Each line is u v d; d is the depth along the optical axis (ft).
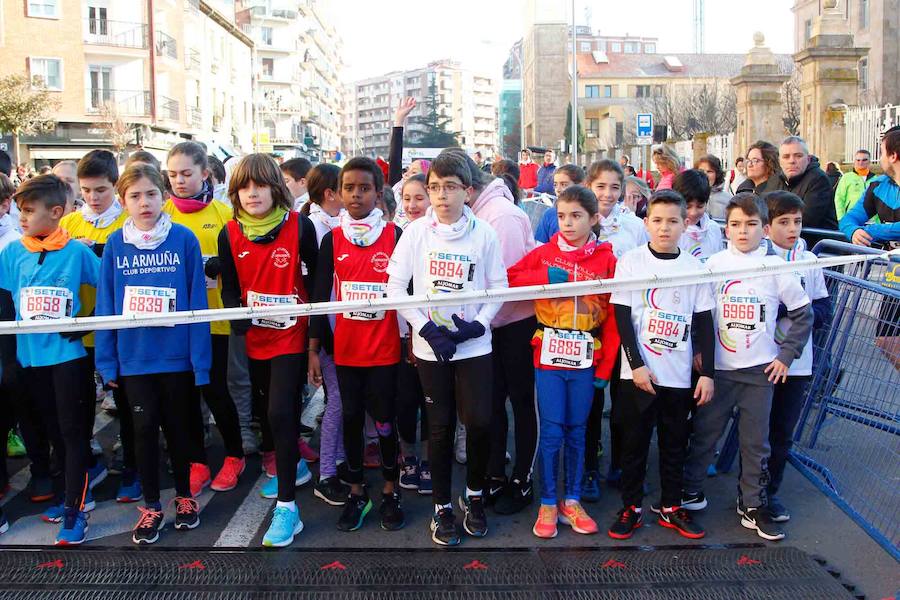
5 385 14.49
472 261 12.95
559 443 13.65
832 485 14.79
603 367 13.61
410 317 12.76
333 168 16.93
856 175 40.42
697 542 13.24
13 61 108.37
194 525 13.92
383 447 13.78
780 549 12.73
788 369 13.46
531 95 264.93
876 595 11.57
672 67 272.92
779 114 68.28
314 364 14.24
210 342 13.71
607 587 11.48
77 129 112.88
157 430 13.47
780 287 13.38
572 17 112.06
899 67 128.57
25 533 13.83
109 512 14.67
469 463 13.43
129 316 12.42
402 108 20.86
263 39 248.52
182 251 13.55
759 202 13.50
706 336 13.30
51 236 13.79
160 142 126.82
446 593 11.29
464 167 12.88
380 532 13.67
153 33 123.54
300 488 15.71
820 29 60.85
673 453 13.58
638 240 16.70
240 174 13.50
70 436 13.34
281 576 11.79
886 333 14.61
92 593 11.30
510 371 14.44
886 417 14.65
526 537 13.51
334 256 13.83
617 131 259.80
